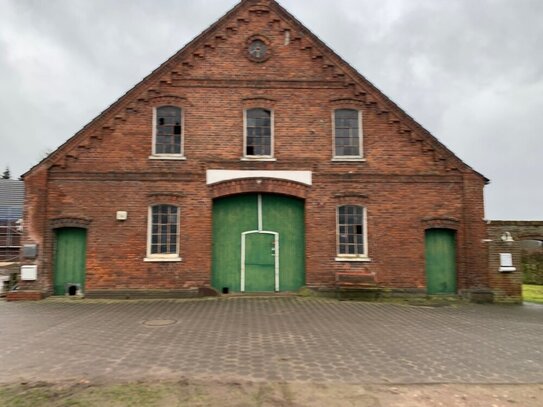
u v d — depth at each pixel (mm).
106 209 15031
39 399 5672
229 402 5582
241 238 15578
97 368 6957
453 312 12898
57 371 6812
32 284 14641
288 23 16141
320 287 15148
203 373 6680
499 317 12203
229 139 15602
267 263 15562
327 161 15695
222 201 15648
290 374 6648
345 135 16000
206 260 15070
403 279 15289
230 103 15750
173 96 15602
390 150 15812
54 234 14977
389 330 10008
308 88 15961
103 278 14734
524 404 5672
